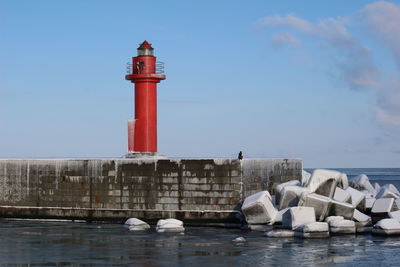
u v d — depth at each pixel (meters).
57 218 31.45
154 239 24.61
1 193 32.53
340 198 27.59
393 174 179.62
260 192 27.83
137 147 33.91
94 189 30.83
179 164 29.44
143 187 30.00
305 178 34.44
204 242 23.72
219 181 28.89
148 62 34.00
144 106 33.97
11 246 23.05
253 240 24.16
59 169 31.50
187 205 29.31
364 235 25.30
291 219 25.50
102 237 25.25
